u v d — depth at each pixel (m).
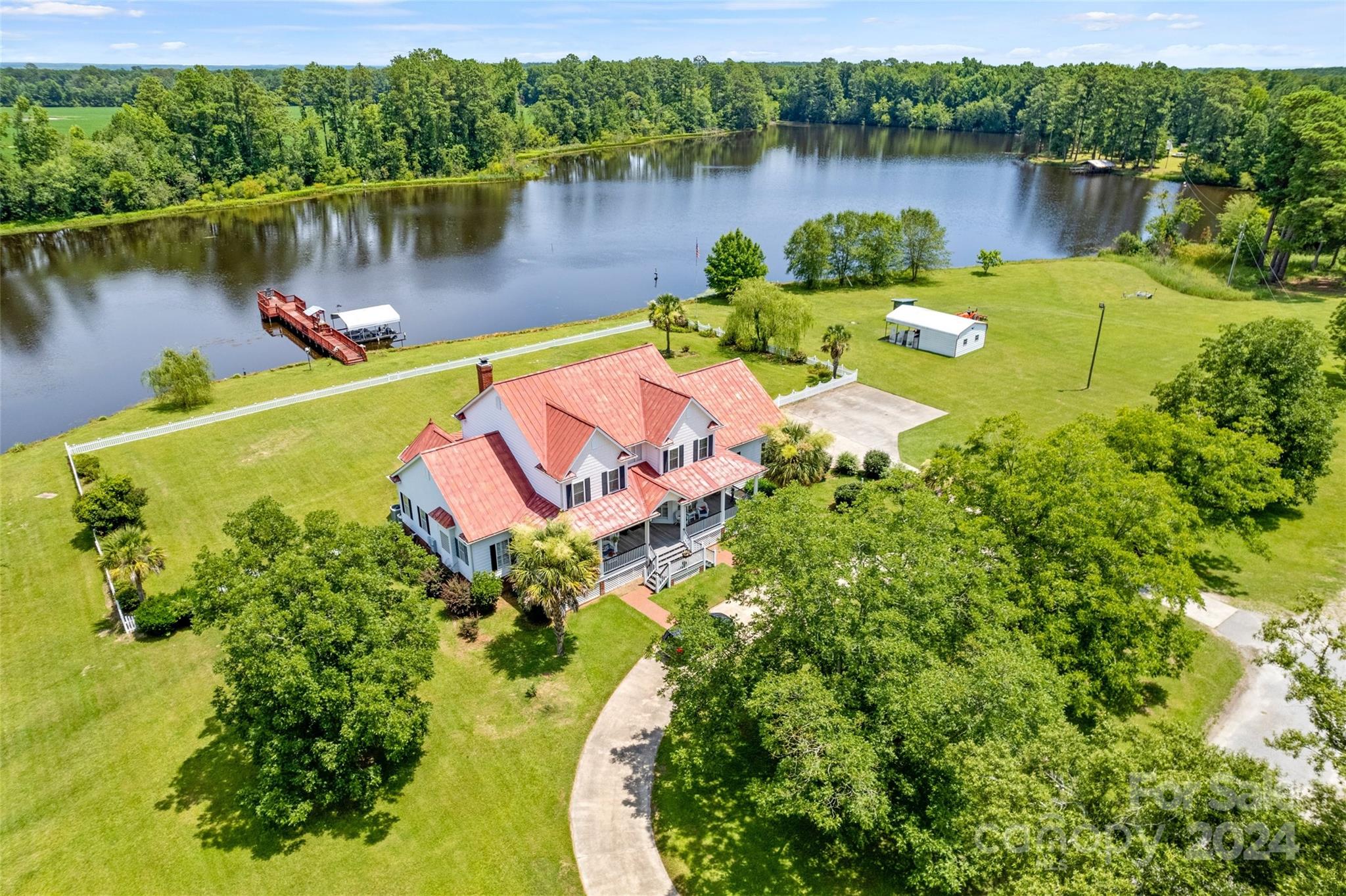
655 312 70.62
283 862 25.62
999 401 62.44
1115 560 28.94
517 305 93.75
